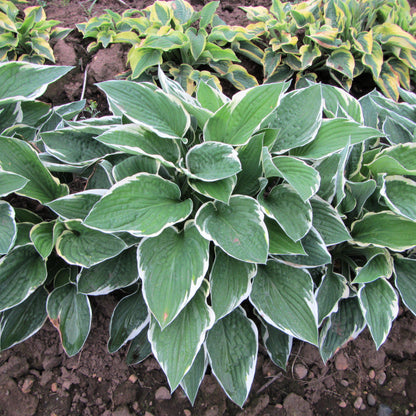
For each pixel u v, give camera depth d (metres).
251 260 0.60
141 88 0.69
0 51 0.96
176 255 0.64
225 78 0.98
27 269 0.68
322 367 0.75
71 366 0.73
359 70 1.00
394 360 0.77
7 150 0.68
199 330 0.63
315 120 0.71
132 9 1.06
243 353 0.67
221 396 0.72
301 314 0.65
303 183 0.63
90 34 1.00
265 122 0.70
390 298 0.68
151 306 0.60
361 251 0.75
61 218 0.67
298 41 1.05
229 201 0.66
